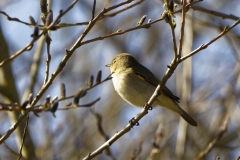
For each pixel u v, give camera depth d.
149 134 13.34
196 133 12.83
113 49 14.73
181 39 6.60
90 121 13.23
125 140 13.47
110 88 14.43
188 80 11.00
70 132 12.76
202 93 12.76
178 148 10.03
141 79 9.88
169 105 9.92
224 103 12.34
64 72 14.12
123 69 10.05
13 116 10.00
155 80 9.95
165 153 12.40
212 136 12.51
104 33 14.86
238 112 11.80
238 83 11.95
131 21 15.09
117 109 14.05
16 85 10.39
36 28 5.80
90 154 7.38
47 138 11.22
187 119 10.04
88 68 14.41
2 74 10.27
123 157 13.07
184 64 11.09
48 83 6.32
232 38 12.88
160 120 13.55
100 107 14.00
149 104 7.54
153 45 14.98
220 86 12.84
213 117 12.69
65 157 12.28
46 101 5.71
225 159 12.24
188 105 11.00
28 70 13.12
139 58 14.75
